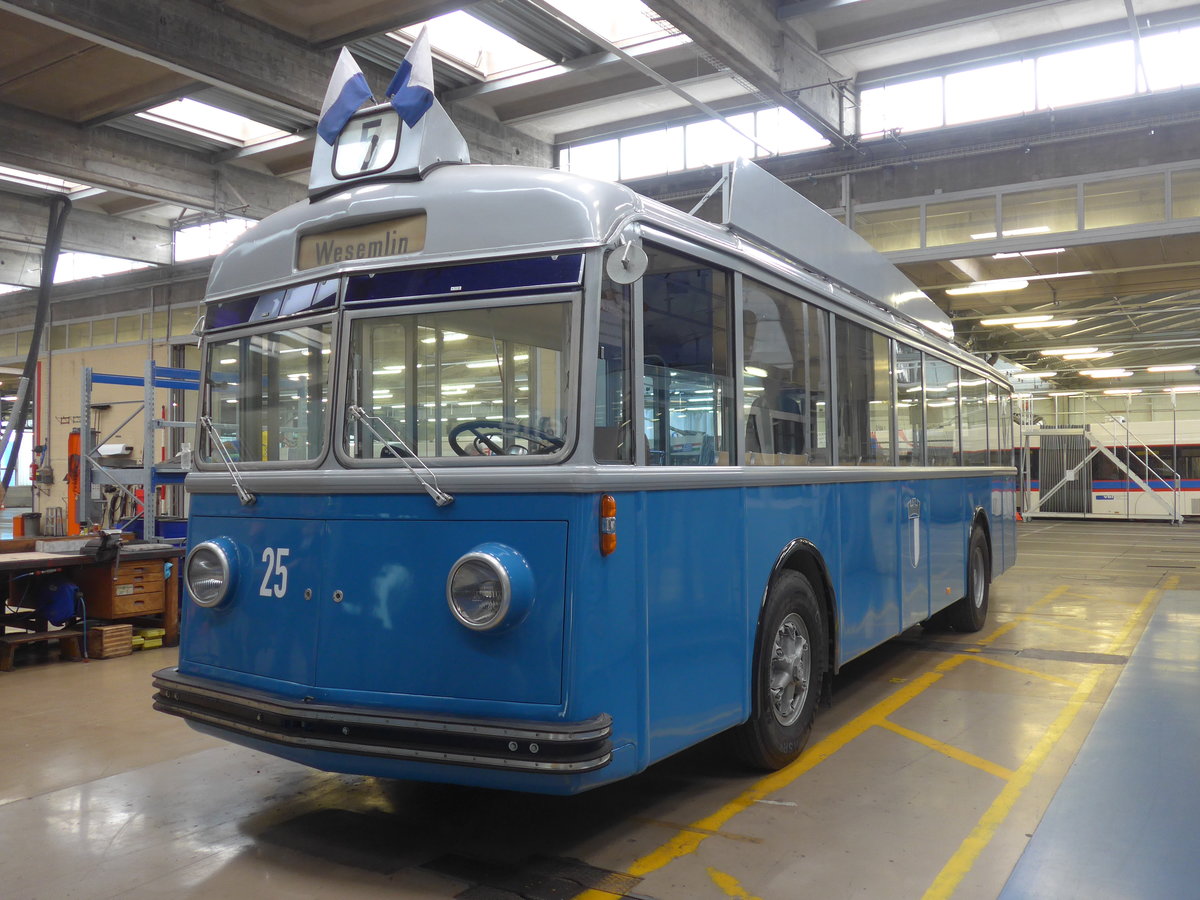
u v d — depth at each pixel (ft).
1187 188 50.31
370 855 13.65
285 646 13.60
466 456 12.79
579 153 66.39
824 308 19.98
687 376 14.52
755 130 60.64
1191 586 45.60
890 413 24.13
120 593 29.32
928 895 12.34
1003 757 18.33
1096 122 51.93
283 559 13.80
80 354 92.02
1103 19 51.01
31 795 16.30
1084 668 26.55
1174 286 72.23
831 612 19.13
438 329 13.21
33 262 88.28
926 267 63.41
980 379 34.60
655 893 12.36
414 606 12.69
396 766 12.34
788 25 49.62
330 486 13.38
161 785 16.83
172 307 84.48
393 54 51.03
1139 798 15.94
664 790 16.49
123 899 12.26
